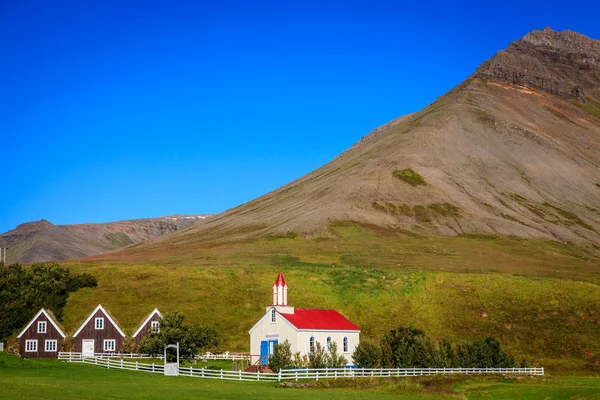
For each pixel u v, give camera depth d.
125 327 103.06
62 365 74.56
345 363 78.50
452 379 75.88
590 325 110.88
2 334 98.31
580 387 72.56
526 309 116.44
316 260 158.25
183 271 128.75
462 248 181.62
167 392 53.00
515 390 71.00
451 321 112.19
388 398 57.12
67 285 116.25
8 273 112.75
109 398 46.97
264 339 82.00
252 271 130.50
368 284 124.50
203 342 83.62
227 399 50.19
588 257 184.62
